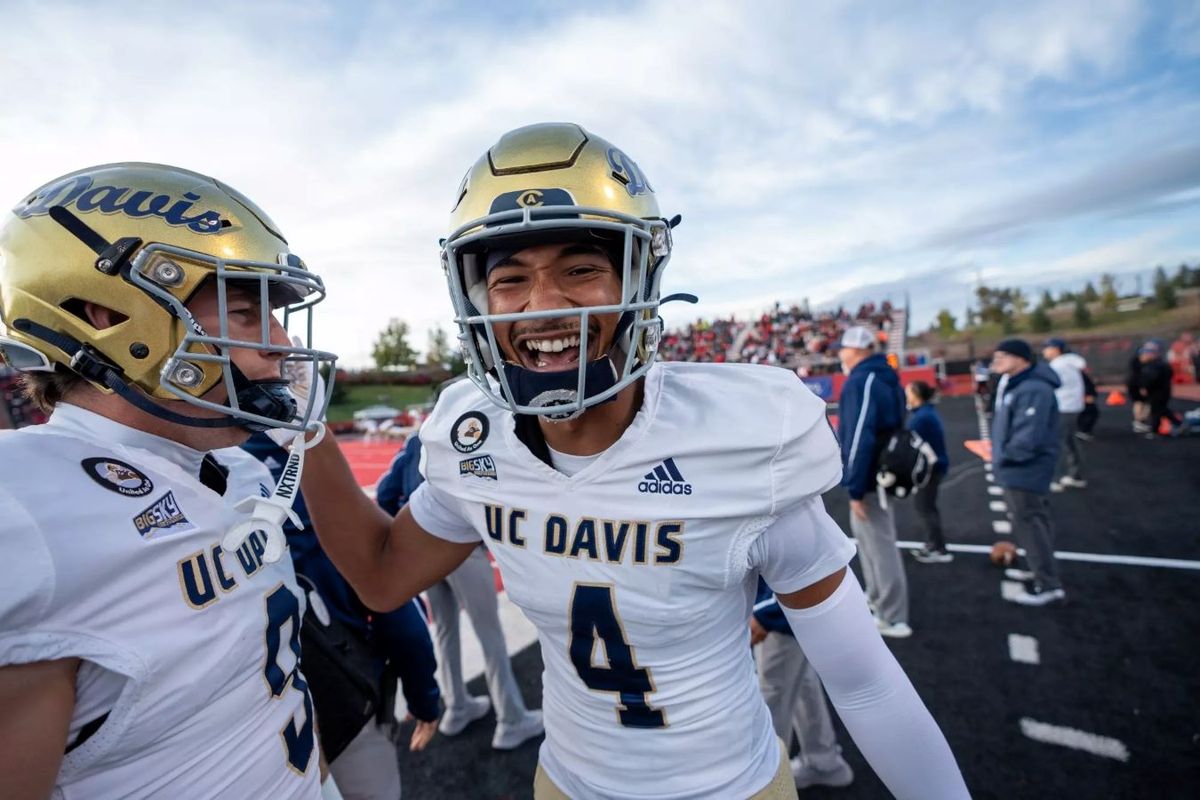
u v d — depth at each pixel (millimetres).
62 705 695
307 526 1523
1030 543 3439
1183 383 13750
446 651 2576
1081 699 2549
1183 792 2023
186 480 907
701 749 1003
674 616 945
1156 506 5074
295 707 1064
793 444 918
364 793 1607
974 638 3123
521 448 1022
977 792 2111
